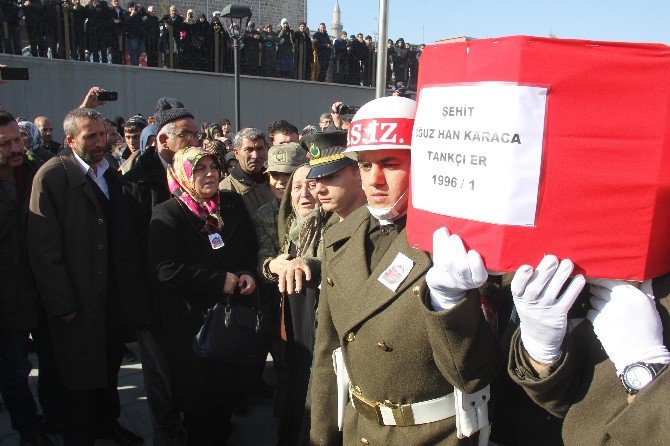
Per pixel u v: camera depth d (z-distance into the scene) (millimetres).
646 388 990
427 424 1524
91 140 2885
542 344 1110
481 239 1045
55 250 2748
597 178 983
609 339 1054
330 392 1883
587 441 1127
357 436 1721
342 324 1642
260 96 13961
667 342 1064
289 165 2949
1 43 10688
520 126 990
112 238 2906
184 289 2654
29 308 2920
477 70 1040
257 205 3625
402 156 1492
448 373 1339
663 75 960
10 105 10680
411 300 1465
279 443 2818
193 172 2672
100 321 2850
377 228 1698
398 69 16078
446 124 1092
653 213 984
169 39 12734
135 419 3498
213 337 2582
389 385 1534
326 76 15320
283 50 14406
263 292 2971
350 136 1556
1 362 2924
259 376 3676
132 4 12477
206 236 2768
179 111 3344
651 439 985
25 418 2971
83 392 2867
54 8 11125
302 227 2627
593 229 996
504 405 1518
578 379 1182
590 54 972
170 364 2744
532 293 1030
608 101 974
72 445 2877
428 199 1148
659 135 968
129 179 3156
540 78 984
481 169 1029
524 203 1002
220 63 13430
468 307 1224
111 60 12086
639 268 1003
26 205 2850
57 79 11164
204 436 2846
